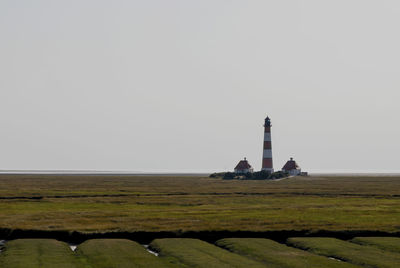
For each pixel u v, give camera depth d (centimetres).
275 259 7869
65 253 8269
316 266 7425
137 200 18312
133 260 7731
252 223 11350
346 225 11119
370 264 7619
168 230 10381
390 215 13138
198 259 7812
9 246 8838
